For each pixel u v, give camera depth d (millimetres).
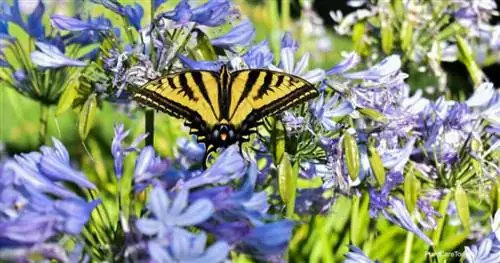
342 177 886
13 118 1276
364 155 901
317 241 1036
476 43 1152
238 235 713
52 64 882
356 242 953
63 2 983
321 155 887
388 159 904
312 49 1521
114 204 1040
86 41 927
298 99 826
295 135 878
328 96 893
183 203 699
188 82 826
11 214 724
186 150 963
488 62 1191
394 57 899
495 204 900
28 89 942
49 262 730
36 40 932
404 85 958
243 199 726
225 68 835
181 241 684
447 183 922
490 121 926
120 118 1209
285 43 913
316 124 877
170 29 873
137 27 877
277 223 722
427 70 1087
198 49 881
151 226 696
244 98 831
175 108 818
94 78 898
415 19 1045
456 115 925
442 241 1021
